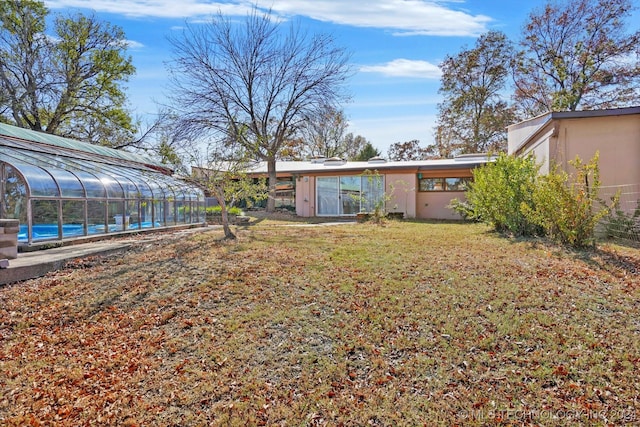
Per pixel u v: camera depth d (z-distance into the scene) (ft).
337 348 12.01
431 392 9.85
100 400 9.75
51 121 71.31
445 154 98.73
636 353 11.11
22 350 12.15
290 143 75.97
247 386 10.28
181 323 13.89
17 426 8.73
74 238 26.91
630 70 68.44
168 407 9.53
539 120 35.17
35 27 68.64
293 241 28.68
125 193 33.42
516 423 8.63
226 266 20.26
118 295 16.22
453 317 13.76
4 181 25.04
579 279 17.15
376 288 16.74
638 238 26.45
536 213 26.25
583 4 70.18
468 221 48.70
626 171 29.68
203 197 48.78
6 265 16.96
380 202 46.98
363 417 9.02
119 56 76.23
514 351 11.49
